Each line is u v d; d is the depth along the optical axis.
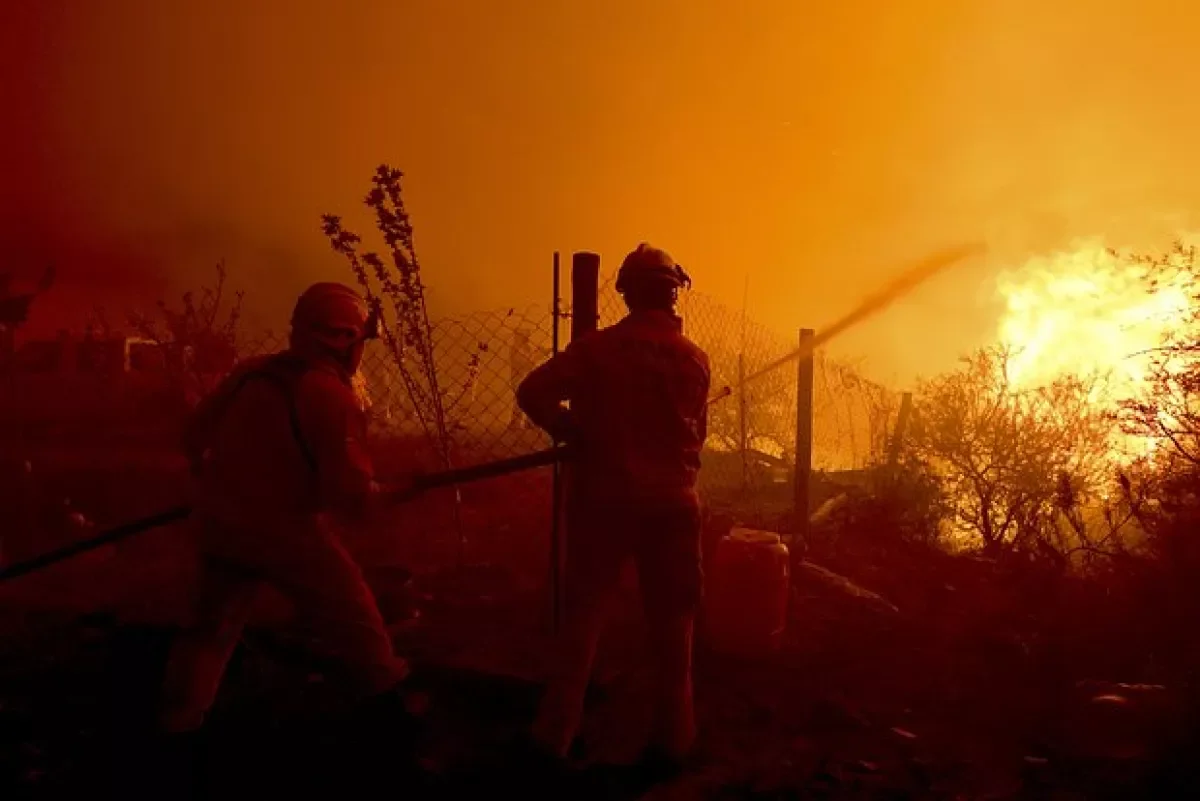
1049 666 4.90
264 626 5.08
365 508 3.58
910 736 4.17
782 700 4.57
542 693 4.37
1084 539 6.38
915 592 6.11
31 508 6.97
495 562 6.60
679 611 3.80
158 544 6.90
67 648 4.79
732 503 8.00
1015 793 3.72
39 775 3.62
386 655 3.75
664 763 3.72
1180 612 4.99
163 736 3.63
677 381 3.82
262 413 3.57
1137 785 3.77
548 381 3.78
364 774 3.69
